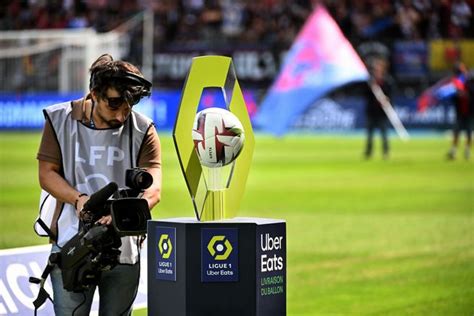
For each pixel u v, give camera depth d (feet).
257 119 102.01
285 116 94.43
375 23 109.50
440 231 40.22
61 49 95.30
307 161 73.51
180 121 15.47
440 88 100.27
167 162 69.77
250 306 14.99
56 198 15.58
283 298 15.56
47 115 15.75
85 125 15.75
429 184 57.88
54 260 15.38
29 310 20.33
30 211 44.52
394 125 93.91
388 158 76.18
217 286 14.96
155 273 15.40
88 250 14.75
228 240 14.94
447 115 100.89
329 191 54.34
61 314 15.78
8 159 70.59
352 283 29.99
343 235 39.11
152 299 15.48
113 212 14.28
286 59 93.81
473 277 30.86
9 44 96.73
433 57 100.73
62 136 15.71
